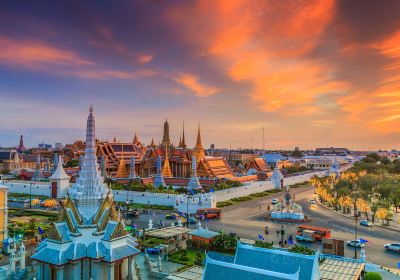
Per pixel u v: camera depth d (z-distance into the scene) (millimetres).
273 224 129000
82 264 65062
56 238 64312
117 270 66500
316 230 108875
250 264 59312
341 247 88438
